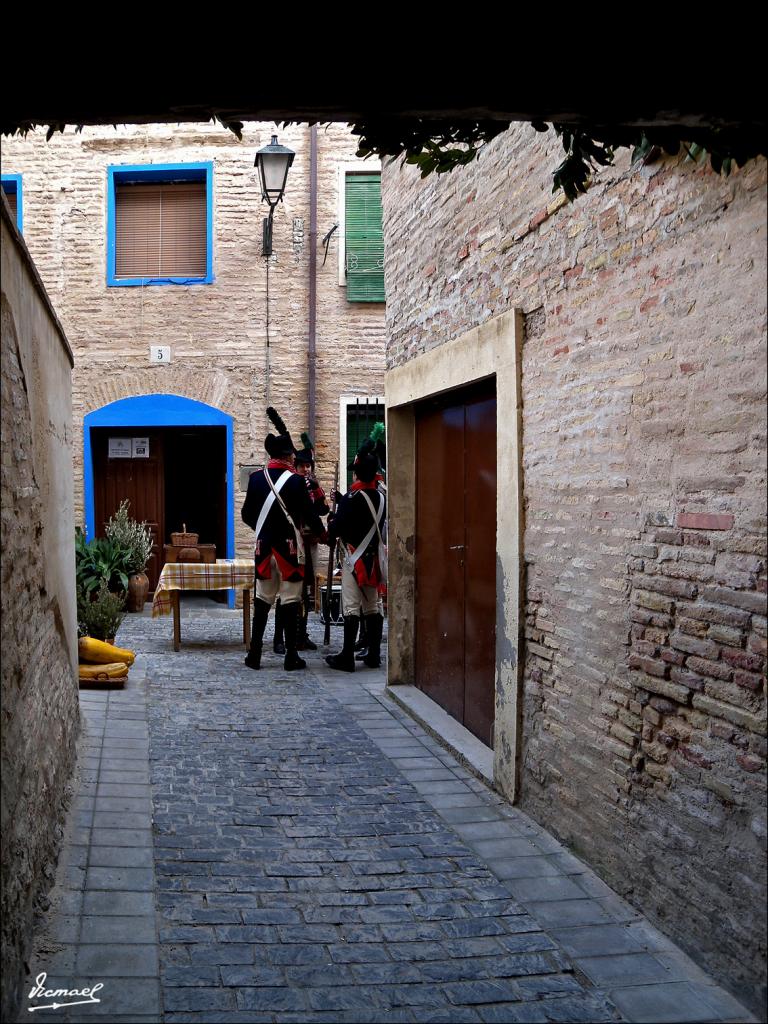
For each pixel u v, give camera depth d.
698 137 3.13
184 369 13.27
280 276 13.27
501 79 2.68
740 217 3.27
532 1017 3.12
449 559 6.93
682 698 3.62
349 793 5.40
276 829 4.81
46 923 3.63
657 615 3.80
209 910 3.86
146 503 13.56
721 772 3.38
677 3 2.63
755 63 2.70
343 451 13.35
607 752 4.21
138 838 4.57
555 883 4.20
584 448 4.43
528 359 5.06
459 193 6.17
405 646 7.92
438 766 5.96
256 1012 3.11
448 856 4.51
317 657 9.49
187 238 13.39
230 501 13.28
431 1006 3.18
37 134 13.12
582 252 4.43
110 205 13.20
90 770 5.55
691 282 3.56
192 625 11.48
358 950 3.56
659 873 3.77
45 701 4.30
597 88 2.72
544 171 4.81
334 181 13.20
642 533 3.91
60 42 2.54
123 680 7.77
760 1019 3.11
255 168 13.17
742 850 3.25
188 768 5.75
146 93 2.63
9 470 3.46
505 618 5.31
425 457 7.56
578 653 4.49
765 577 3.14
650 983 3.35
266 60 2.61
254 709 7.28
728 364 3.34
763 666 3.15
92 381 13.23
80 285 13.22
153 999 3.15
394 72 2.65
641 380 3.92
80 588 11.96
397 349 7.72
